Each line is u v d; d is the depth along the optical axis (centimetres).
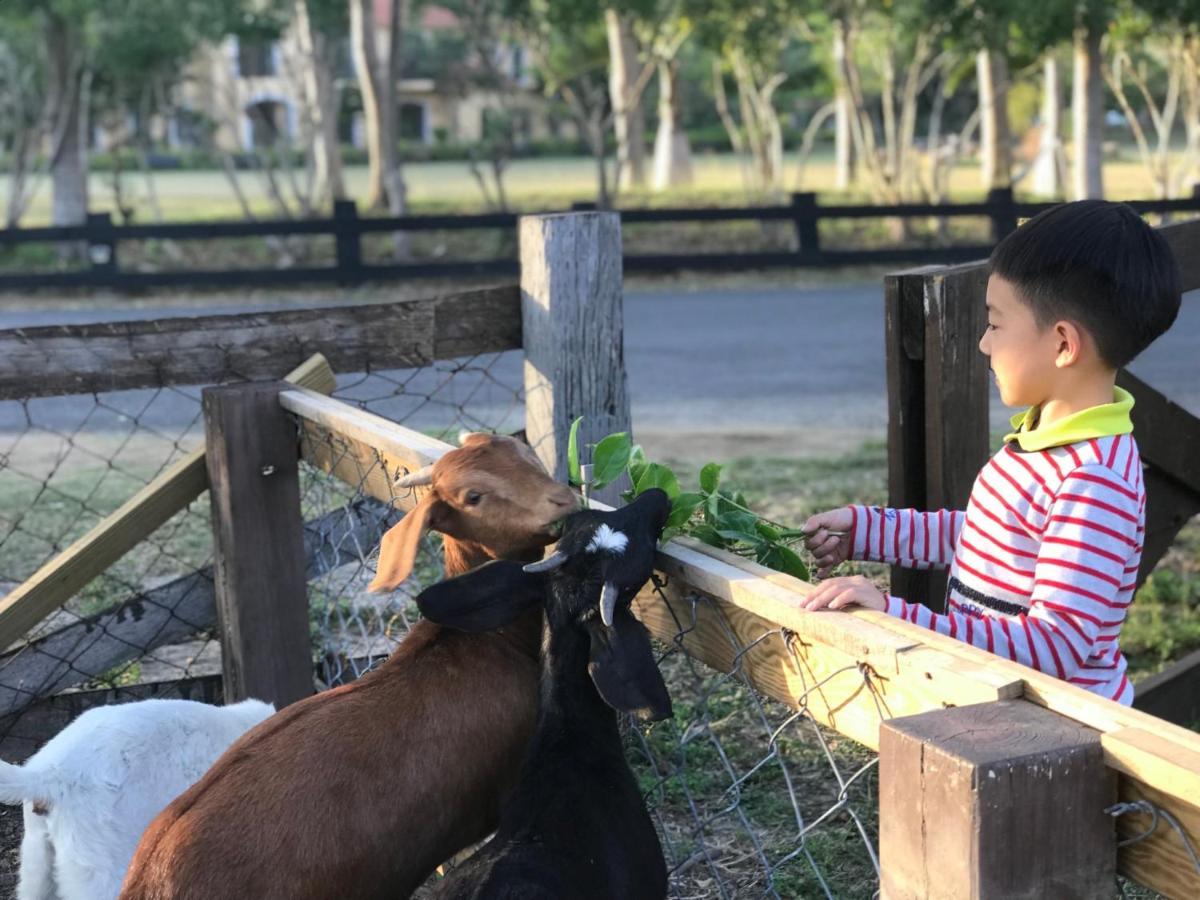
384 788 227
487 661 242
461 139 5222
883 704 184
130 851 282
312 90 2722
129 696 405
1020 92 3691
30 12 2020
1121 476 203
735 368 1200
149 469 840
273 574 370
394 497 303
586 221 376
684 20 2161
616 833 211
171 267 2084
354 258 1720
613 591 203
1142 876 153
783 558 248
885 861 161
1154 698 424
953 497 340
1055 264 209
